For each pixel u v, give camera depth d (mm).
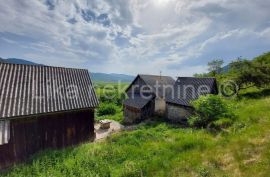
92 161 11734
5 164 12867
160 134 17344
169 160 11070
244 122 14898
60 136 15648
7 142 11789
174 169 9977
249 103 22344
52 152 13766
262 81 27594
